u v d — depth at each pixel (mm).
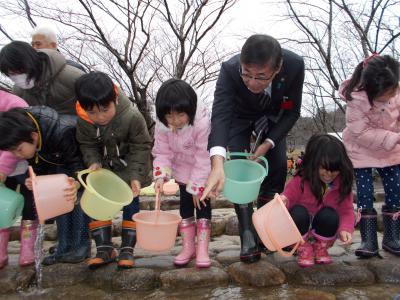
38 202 2154
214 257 2605
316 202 2396
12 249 3025
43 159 2445
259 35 2123
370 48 7863
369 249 2467
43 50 2615
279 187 2652
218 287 2148
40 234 2430
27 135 2207
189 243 2477
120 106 2375
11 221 2299
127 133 2430
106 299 2035
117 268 2314
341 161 2207
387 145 2400
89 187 2143
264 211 2137
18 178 2518
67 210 2270
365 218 2516
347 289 2111
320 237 2295
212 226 3426
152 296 2043
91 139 2424
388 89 2312
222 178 2098
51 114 2379
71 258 2443
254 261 2305
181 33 8547
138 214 2326
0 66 2408
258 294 2033
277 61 2068
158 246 2203
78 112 2338
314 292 2020
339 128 11820
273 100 2467
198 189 2312
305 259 2301
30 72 2416
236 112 2592
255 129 2654
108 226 2445
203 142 2355
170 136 2400
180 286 2137
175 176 2533
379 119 2490
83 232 2512
